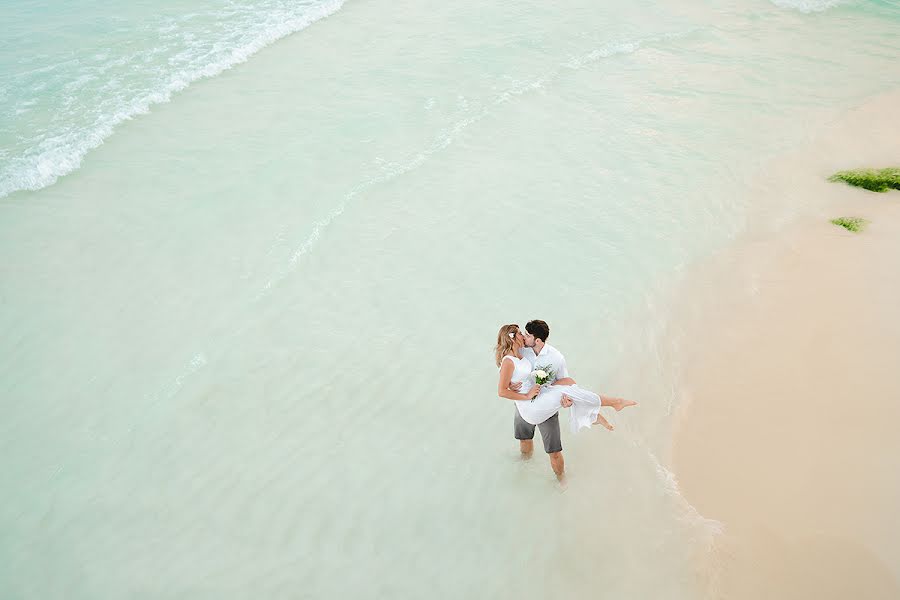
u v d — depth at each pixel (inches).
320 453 279.4
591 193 431.8
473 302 350.9
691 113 526.0
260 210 404.8
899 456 279.1
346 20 663.8
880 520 256.7
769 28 684.1
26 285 348.8
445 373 314.2
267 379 308.5
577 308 349.1
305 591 234.2
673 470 276.7
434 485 269.6
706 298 359.6
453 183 433.7
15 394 294.8
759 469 276.5
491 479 272.5
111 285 351.9
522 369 249.4
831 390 309.9
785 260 386.0
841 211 426.6
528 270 371.6
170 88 525.3
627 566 244.5
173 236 384.2
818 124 514.9
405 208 411.2
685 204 426.0
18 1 669.3
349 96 524.7
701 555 246.4
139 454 275.6
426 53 595.8
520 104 521.7
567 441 287.0
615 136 490.9
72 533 247.9
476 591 237.0
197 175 433.1
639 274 371.9
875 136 500.7
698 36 657.0
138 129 477.7
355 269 368.2
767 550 247.4
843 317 348.2
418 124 490.6
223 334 328.2
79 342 320.5
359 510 259.8
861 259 386.3
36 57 559.5
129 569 238.1
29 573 235.3
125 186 422.0
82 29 615.5
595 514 260.7
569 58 596.4
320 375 311.4
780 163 469.4
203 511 257.1
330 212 403.5
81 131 466.6
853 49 641.6
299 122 490.6
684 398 306.7
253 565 241.1
